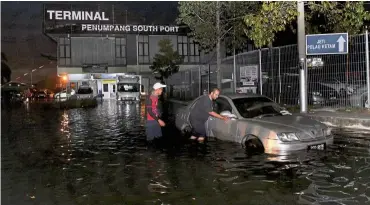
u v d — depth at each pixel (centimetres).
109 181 628
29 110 2570
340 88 1379
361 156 746
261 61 1680
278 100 1576
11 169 725
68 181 635
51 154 873
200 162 734
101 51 5028
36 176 671
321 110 1358
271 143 756
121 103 3453
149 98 925
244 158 748
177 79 3278
